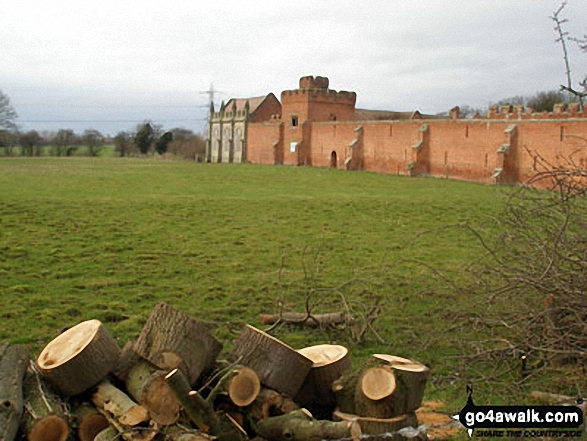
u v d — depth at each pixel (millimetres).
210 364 7145
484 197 38719
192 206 31172
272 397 6785
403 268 18578
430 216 29953
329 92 85188
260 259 19484
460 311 11617
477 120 56469
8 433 5883
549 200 10320
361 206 33000
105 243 20953
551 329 8789
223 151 103188
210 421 6125
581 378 8930
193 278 16656
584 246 9797
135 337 11320
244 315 13266
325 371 7359
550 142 49531
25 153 110688
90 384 6648
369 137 71062
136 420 6270
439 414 8266
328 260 19703
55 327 11906
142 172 58344
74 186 41000
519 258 10531
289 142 86938
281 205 32781
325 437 6203
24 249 19297
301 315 12359
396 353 10938
